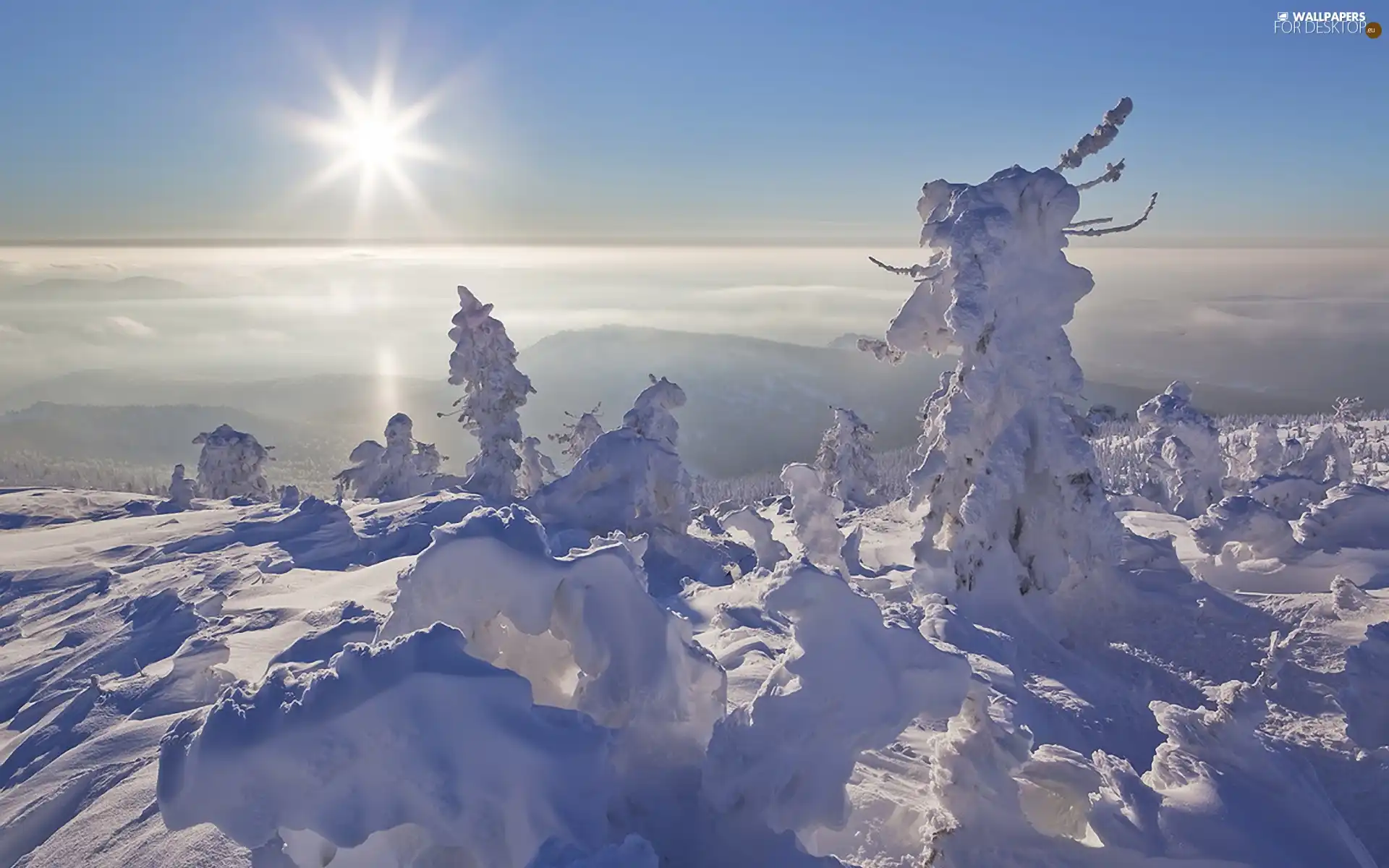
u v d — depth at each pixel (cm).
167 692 969
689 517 2075
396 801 454
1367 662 874
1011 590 1382
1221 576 1580
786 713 534
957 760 565
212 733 443
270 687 467
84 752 820
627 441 2033
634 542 755
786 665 552
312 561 1978
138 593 1648
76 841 651
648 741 586
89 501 3488
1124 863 525
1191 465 2627
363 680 462
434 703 464
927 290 1458
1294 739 904
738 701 779
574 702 581
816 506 1744
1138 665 1198
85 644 1335
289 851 468
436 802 450
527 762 460
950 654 565
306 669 544
